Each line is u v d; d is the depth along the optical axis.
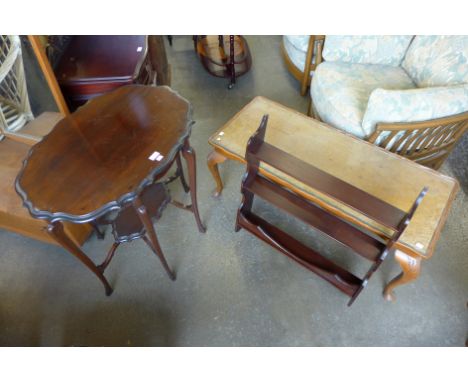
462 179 1.72
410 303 1.28
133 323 1.25
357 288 1.16
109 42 1.56
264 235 1.33
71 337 1.22
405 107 1.22
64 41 1.56
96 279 1.36
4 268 1.39
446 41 1.44
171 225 1.52
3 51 1.26
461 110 1.25
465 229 1.49
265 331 1.23
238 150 1.30
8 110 1.42
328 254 1.42
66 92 1.42
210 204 1.61
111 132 1.02
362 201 0.88
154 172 0.91
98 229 1.43
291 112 1.45
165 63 2.13
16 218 1.22
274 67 2.49
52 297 1.31
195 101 2.20
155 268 1.38
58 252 1.43
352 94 1.54
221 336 1.22
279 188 1.24
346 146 1.30
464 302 1.28
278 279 1.35
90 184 0.88
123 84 1.40
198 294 1.32
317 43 1.88
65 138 1.00
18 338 1.22
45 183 0.88
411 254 1.00
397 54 1.70
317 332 1.22
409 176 1.19
